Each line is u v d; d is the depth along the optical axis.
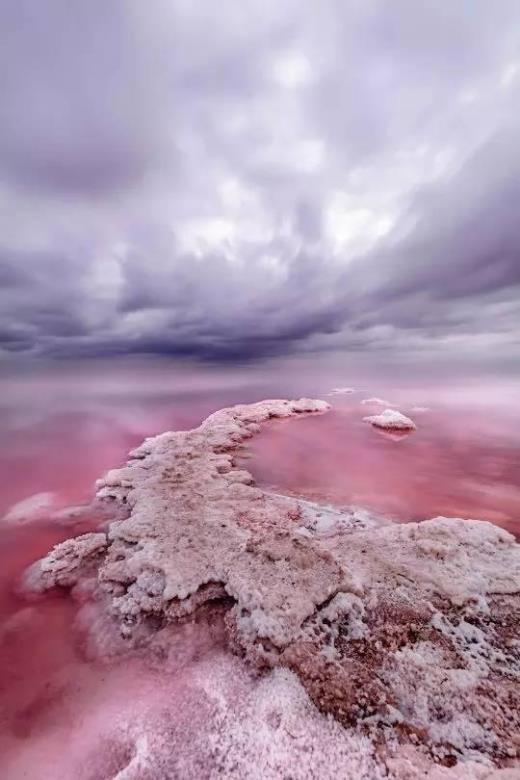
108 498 13.06
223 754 5.09
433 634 6.98
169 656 6.75
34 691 6.14
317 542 9.86
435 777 4.69
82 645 7.06
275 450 18.47
